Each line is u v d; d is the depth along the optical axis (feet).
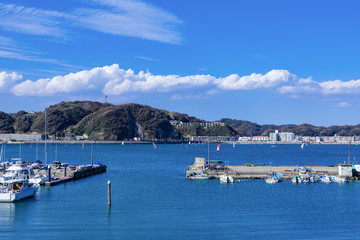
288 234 184.14
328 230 190.49
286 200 258.57
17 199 248.11
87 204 243.60
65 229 190.70
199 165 431.02
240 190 297.12
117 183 336.29
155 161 643.04
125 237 179.42
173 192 288.30
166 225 197.67
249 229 191.42
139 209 230.68
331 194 280.92
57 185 320.09
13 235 181.37
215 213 221.87
